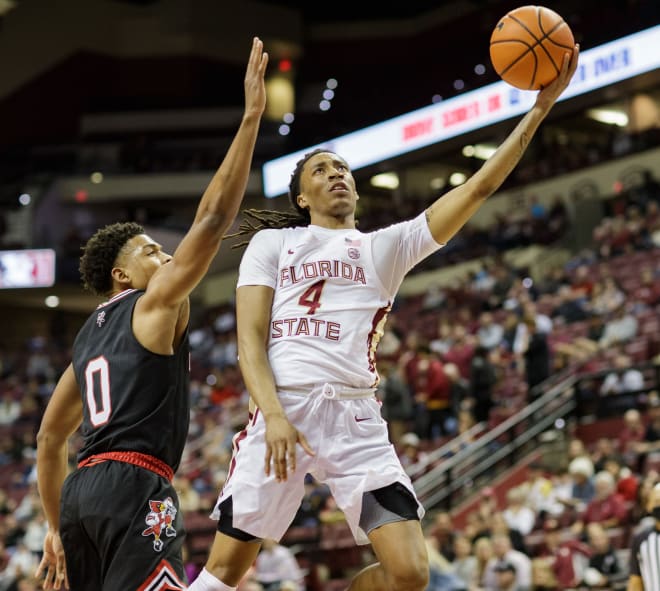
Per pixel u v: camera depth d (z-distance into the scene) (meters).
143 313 3.17
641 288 15.05
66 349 26.48
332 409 3.15
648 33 18.97
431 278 22.23
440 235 3.27
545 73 3.29
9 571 11.38
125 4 29.86
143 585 2.96
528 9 3.36
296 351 3.18
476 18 28.28
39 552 12.63
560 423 11.74
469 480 10.91
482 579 8.45
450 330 15.61
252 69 3.04
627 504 9.04
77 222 28.84
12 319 29.03
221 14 29.62
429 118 22.64
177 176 28.19
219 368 20.34
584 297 15.26
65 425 3.47
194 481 13.97
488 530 9.05
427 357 13.20
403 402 12.53
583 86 19.89
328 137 24.73
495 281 18.41
